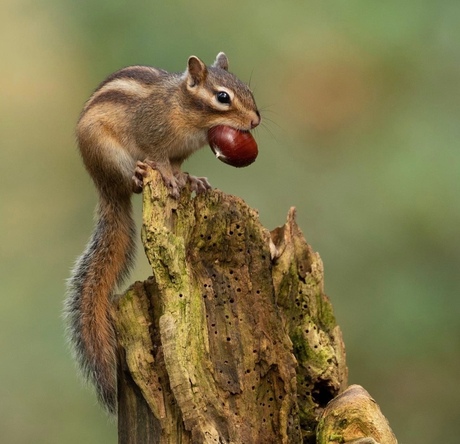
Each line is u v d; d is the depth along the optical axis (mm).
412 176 15578
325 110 16734
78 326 9664
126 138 10742
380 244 15781
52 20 18016
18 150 19141
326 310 9273
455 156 15703
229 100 10461
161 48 15859
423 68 16594
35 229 18297
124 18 16047
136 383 8430
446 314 15359
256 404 8531
